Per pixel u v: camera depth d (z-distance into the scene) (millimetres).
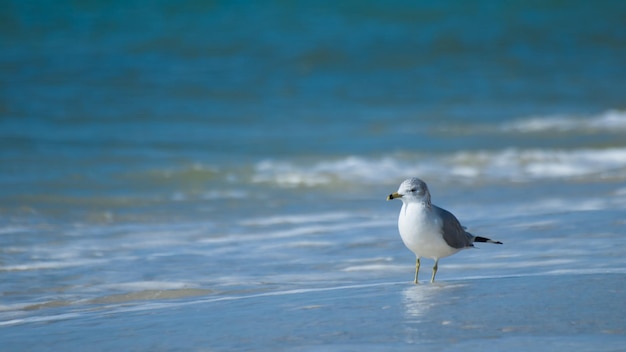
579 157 19594
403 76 42344
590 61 48281
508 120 29719
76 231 13078
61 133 25562
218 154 21953
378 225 13070
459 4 63812
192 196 16141
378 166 19172
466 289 8094
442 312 7188
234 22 54625
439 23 58000
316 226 13094
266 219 13844
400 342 6371
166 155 21516
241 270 10266
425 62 46500
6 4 57031
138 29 51688
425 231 8500
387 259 10656
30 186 16891
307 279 9656
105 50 45812
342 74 42156
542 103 35156
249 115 30750
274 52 46844
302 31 52969
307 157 21234
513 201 14734
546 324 6668
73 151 22000
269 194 16312
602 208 13367
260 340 6641
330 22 56000
